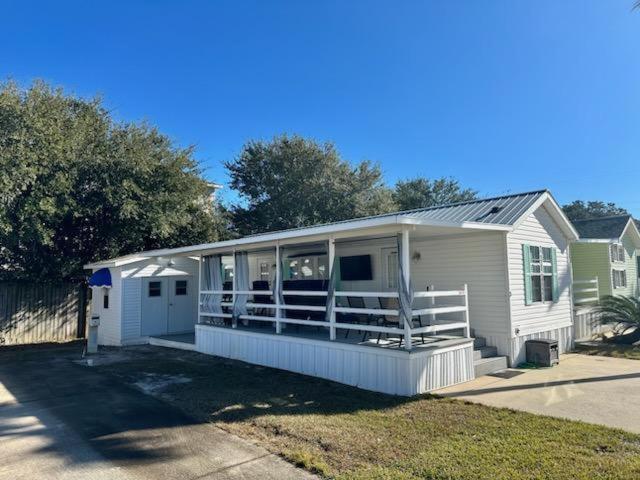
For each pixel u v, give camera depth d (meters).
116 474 4.47
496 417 6.09
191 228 19.70
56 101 15.55
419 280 11.55
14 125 12.92
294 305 10.40
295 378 8.87
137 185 16.45
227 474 4.42
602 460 4.49
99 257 17.38
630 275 19.69
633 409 6.48
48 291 16.80
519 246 10.64
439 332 10.34
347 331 9.50
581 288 17.28
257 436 5.51
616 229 18.55
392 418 6.14
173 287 15.52
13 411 6.92
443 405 6.75
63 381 9.09
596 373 9.18
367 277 12.16
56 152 13.92
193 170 18.84
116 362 11.22
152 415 6.49
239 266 11.59
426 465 4.46
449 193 40.94
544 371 9.45
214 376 9.15
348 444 5.14
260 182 31.27
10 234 13.43
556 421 5.86
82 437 5.60
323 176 30.23
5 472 4.58
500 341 10.07
